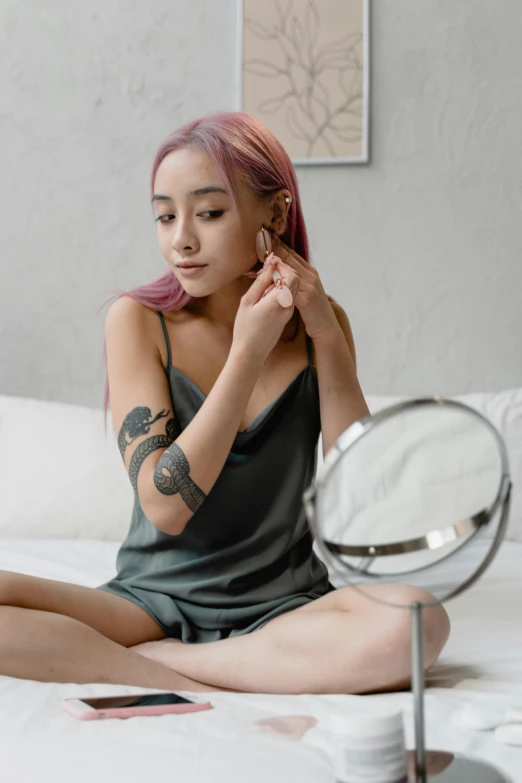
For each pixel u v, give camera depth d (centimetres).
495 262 241
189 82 249
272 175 129
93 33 251
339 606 110
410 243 243
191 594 124
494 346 241
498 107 241
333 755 77
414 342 243
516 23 240
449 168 242
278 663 107
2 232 252
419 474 74
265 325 118
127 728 83
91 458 207
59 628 105
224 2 248
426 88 243
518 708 86
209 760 75
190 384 132
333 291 245
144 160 250
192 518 127
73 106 251
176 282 136
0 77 253
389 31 244
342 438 72
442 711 91
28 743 80
